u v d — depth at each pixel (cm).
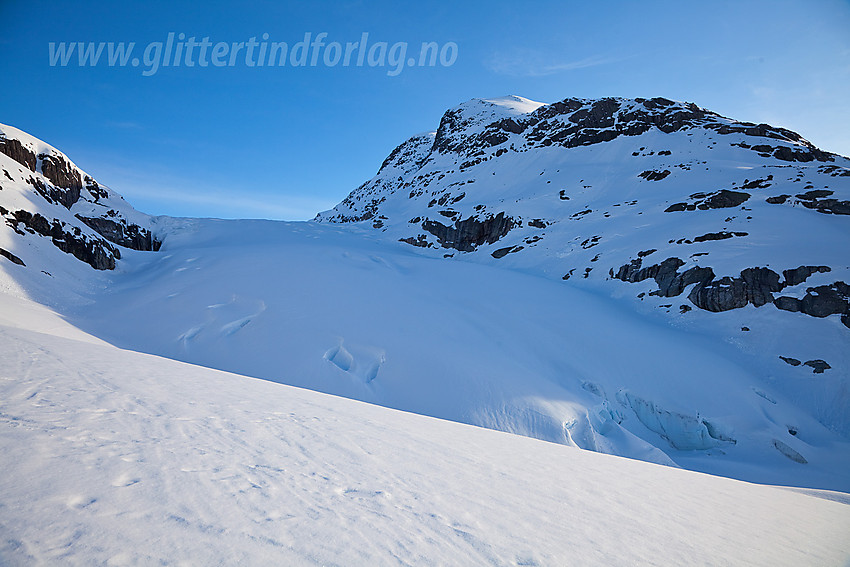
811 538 330
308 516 237
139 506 215
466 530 252
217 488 253
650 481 468
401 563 202
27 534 173
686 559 255
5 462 234
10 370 456
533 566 218
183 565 171
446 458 413
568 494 356
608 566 231
